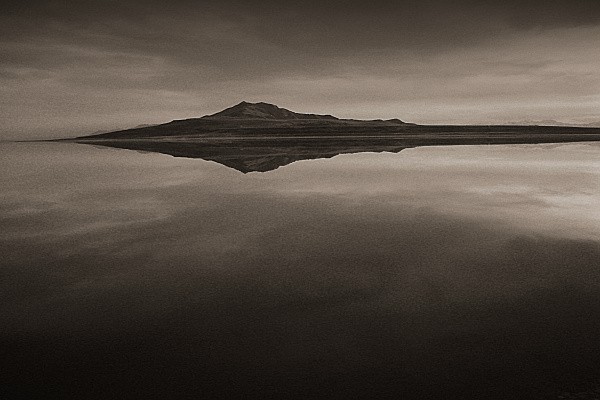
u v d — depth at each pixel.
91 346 4.29
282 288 5.77
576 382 3.53
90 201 12.62
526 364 3.83
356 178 17.00
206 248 7.64
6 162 28.61
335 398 3.44
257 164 23.56
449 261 6.77
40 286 5.86
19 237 8.46
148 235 8.58
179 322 4.80
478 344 4.21
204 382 3.69
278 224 9.45
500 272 6.22
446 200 12.09
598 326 4.50
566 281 5.80
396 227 9.04
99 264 6.79
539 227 8.74
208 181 16.69
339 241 8.03
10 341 4.38
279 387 3.61
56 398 3.46
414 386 3.57
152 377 3.76
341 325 4.70
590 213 10.02
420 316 4.88
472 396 3.41
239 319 4.88
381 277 6.13
